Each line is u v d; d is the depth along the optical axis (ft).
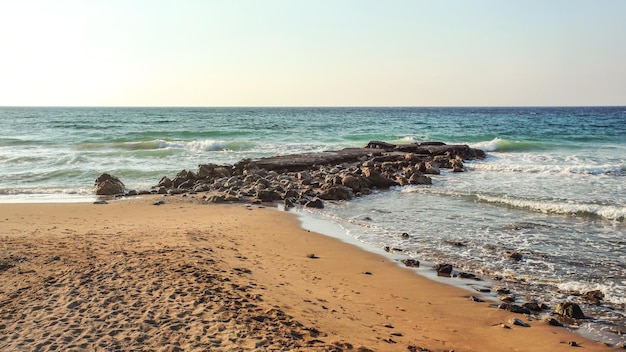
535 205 56.24
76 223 47.78
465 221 50.47
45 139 148.87
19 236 38.83
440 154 107.04
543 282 32.71
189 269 29.58
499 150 126.52
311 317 24.44
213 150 126.52
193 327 21.61
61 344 19.94
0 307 23.65
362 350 20.81
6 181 81.61
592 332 25.03
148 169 92.89
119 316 22.61
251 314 23.44
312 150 125.29
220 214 54.39
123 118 341.62
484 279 33.32
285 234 45.29
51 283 26.73
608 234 44.73
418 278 33.30
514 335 24.41
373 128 216.13
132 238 38.83
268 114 460.55
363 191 68.33
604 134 169.37
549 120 286.25
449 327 25.26
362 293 29.96
